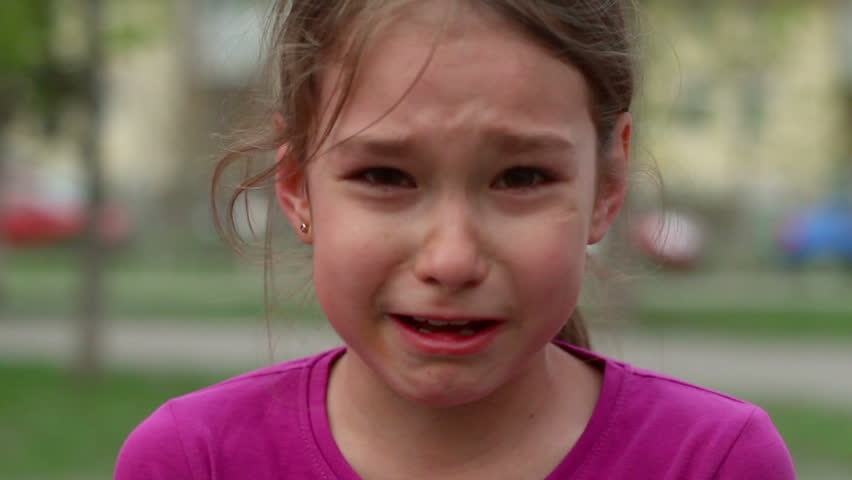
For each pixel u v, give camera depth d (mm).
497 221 1292
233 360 9266
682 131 19469
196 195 21359
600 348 2377
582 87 1354
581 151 1348
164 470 1542
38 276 16641
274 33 1597
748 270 20234
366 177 1323
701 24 12914
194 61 22453
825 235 19312
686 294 15539
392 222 1297
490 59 1267
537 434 1498
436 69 1262
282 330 2508
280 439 1532
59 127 8594
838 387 8266
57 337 10727
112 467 5527
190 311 12594
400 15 1273
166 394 7566
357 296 1324
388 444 1495
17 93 8297
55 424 6500
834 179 20422
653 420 1519
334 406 1559
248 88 1928
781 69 16516
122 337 10586
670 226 2240
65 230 20344
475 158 1272
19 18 7812
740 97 19891
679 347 10328
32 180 20938
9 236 20141
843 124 21047
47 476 5312
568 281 1326
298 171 1452
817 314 13227
